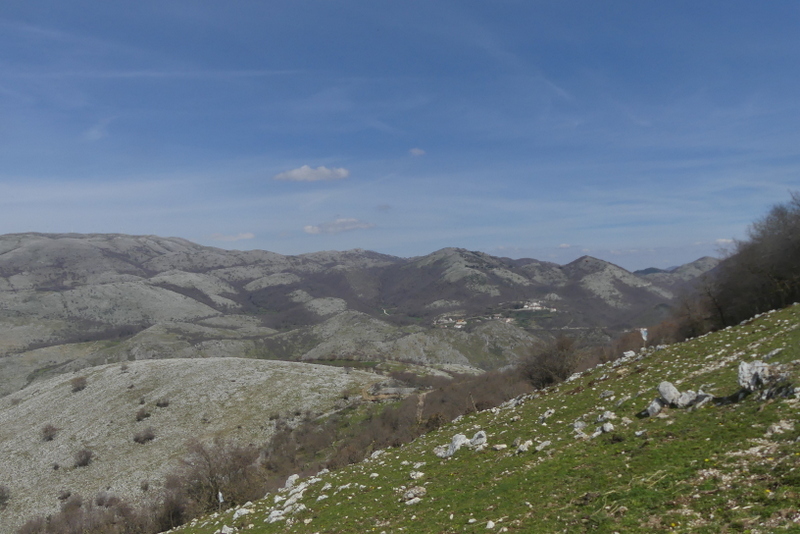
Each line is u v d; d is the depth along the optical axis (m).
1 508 95.25
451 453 25.61
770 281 54.38
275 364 175.25
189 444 112.50
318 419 122.75
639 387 25.94
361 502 21.73
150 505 74.75
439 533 15.33
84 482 102.50
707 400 18.52
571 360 60.28
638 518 12.18
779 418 14.56
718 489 12.23
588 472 16.16
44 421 137.50
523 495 16.17
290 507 24.45
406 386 144.88
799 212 54.16
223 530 23.97
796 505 10.34
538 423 26.50
